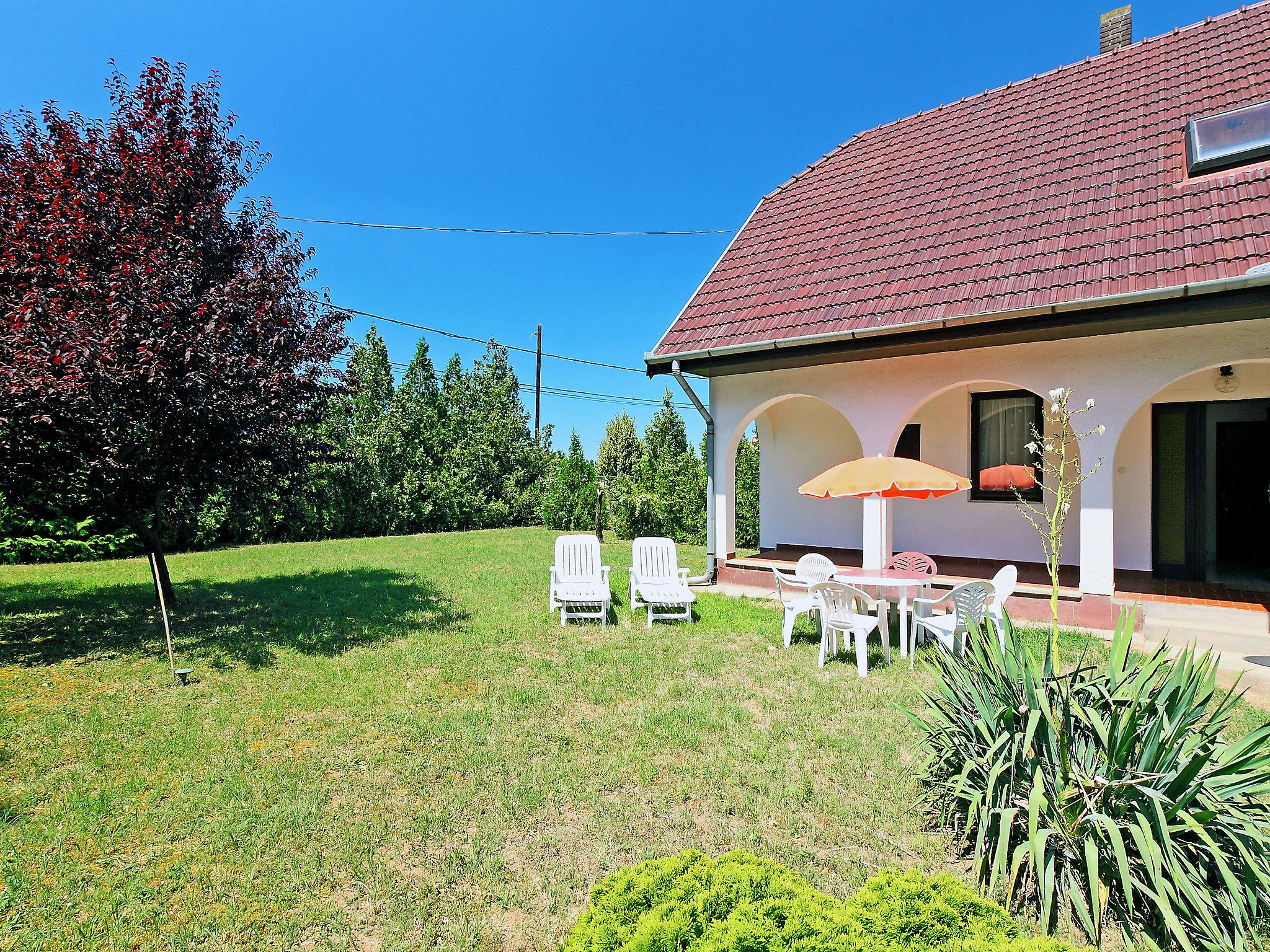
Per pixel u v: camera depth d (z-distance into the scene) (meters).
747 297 10.09
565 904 2.88
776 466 12.72
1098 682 3.42
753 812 3.64
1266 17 9.24
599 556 9.40
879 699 5.42
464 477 21.59
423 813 3.62
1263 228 6.17
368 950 2.61
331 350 7.85
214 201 7.47
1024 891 2.96
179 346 6.00
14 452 6.52
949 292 7.71
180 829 3.44
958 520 10.44
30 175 6.47
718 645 7.11
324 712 5.11
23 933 2.67
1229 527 10.07
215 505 15.62
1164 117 8.51
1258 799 3.16
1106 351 7.21
